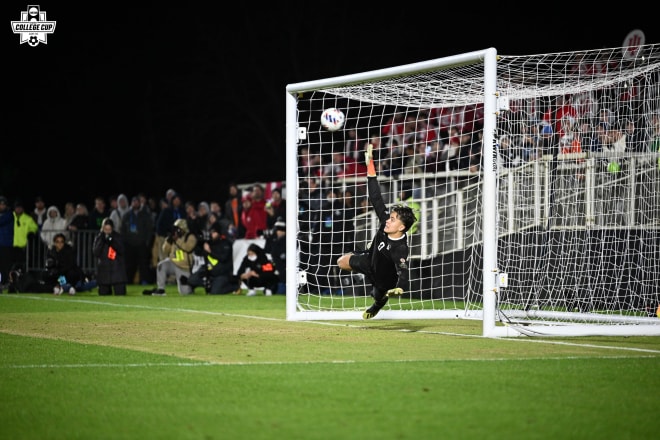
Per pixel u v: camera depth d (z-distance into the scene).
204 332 25.06
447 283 40.38
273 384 15.70
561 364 18.14
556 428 12.53
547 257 33.16
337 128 30.84
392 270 23.38
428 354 19.95
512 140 31.67
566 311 32.31
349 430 12.35
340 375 16.64
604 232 33.28
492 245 23.92
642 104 30.44
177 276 46.25
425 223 40.50
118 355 19.89
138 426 12.68
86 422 12.95
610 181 32.72
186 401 14.31
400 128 47.62
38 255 52.25
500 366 17.83
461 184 42.09
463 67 27.31
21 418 13.25
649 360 18.80
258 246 46.19
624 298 32.91
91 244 54.69
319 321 29.03
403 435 12.09
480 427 12.55
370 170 24.02
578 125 32.66
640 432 12.37
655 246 31.67
